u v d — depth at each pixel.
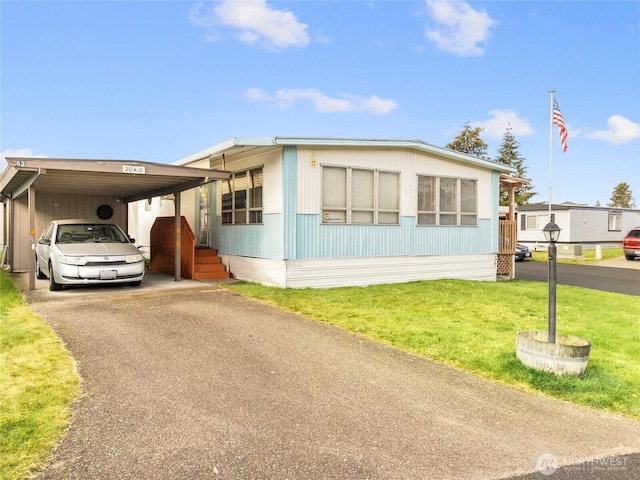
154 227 13.98
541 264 22.20
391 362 5.20
